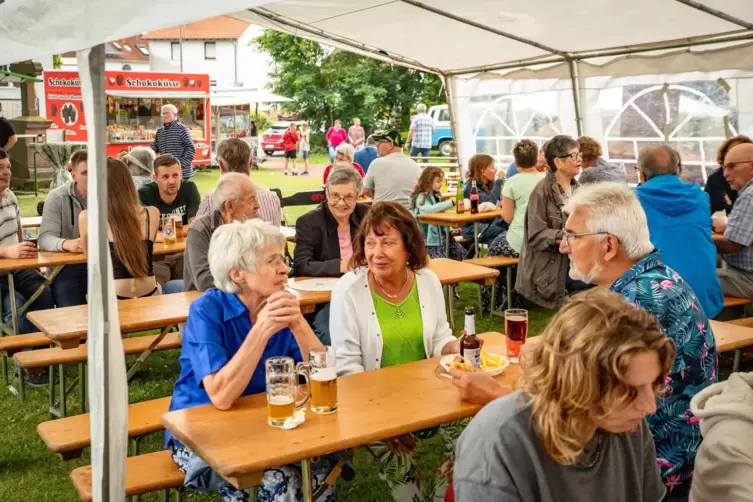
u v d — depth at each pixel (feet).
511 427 5.15
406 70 114.52
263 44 119.65
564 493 5.24
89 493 8.35
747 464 5.71
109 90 65.36
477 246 23.54
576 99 27.86
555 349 4.86
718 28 22.36
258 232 8.83
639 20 22.02
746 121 23.02
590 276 8.29
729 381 6.31
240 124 93.71
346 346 10.19
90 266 7.50
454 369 8.34
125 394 7.84
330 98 113.91
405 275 10.59
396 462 9.48
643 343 4.66
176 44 181.06
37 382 16.37
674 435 7.72
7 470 12.57
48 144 45.32
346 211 15.23
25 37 8.61
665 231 13.44
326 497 8.91
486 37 25.80
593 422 5.03
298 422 7.58
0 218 17.52
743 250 16.22
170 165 19.53
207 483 8.52
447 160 60.29
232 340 8.89
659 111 25.43
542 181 19.49
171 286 17.43
